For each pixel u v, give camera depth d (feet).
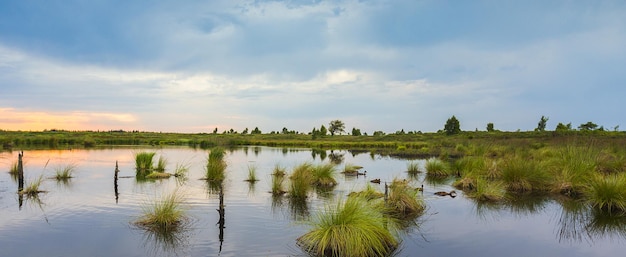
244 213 40.40
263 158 120.88
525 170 55.36
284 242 30.60
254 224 35.91
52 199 46.93
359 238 27.68
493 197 48.03
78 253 27.96
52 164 89.25
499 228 35.37
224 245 29.84
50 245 29.66
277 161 108.68
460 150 133.18
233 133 488.85
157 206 40.32
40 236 31.86
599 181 44.70
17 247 29.14
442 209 42.98
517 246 30.37
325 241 28.07
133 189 54.75
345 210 30.66
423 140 249.96
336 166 95.66
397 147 180.45
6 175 68.54
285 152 158.51
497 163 66.23
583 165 55.21
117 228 34.24
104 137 286.05
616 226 36.01
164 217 35.63
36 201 45.68
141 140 253.03
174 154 134.41
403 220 38.11
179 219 37.06
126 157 113.39
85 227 34.45
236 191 54.13
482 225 36.35
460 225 36.32
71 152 137.28
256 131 495.00
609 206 41.65
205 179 66.49
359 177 71.92
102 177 67.46
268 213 40.40
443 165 77.92
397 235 32.94
